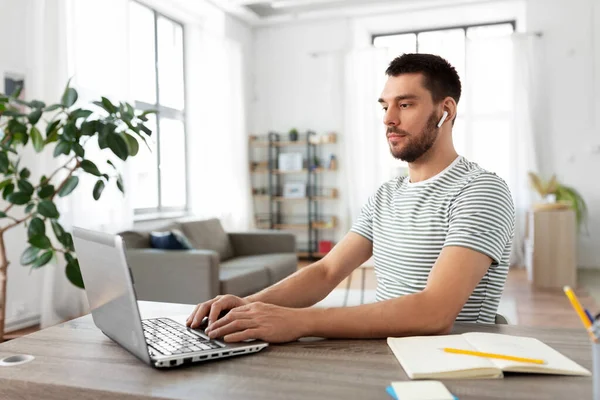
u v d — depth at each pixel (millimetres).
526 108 6383
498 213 1187
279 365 916
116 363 946
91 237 974
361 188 7090
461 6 6684
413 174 1408
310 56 7336
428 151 1331
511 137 6484
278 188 7559
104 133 2838
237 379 852
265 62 7543
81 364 945
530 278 5387
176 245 4078
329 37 7258
